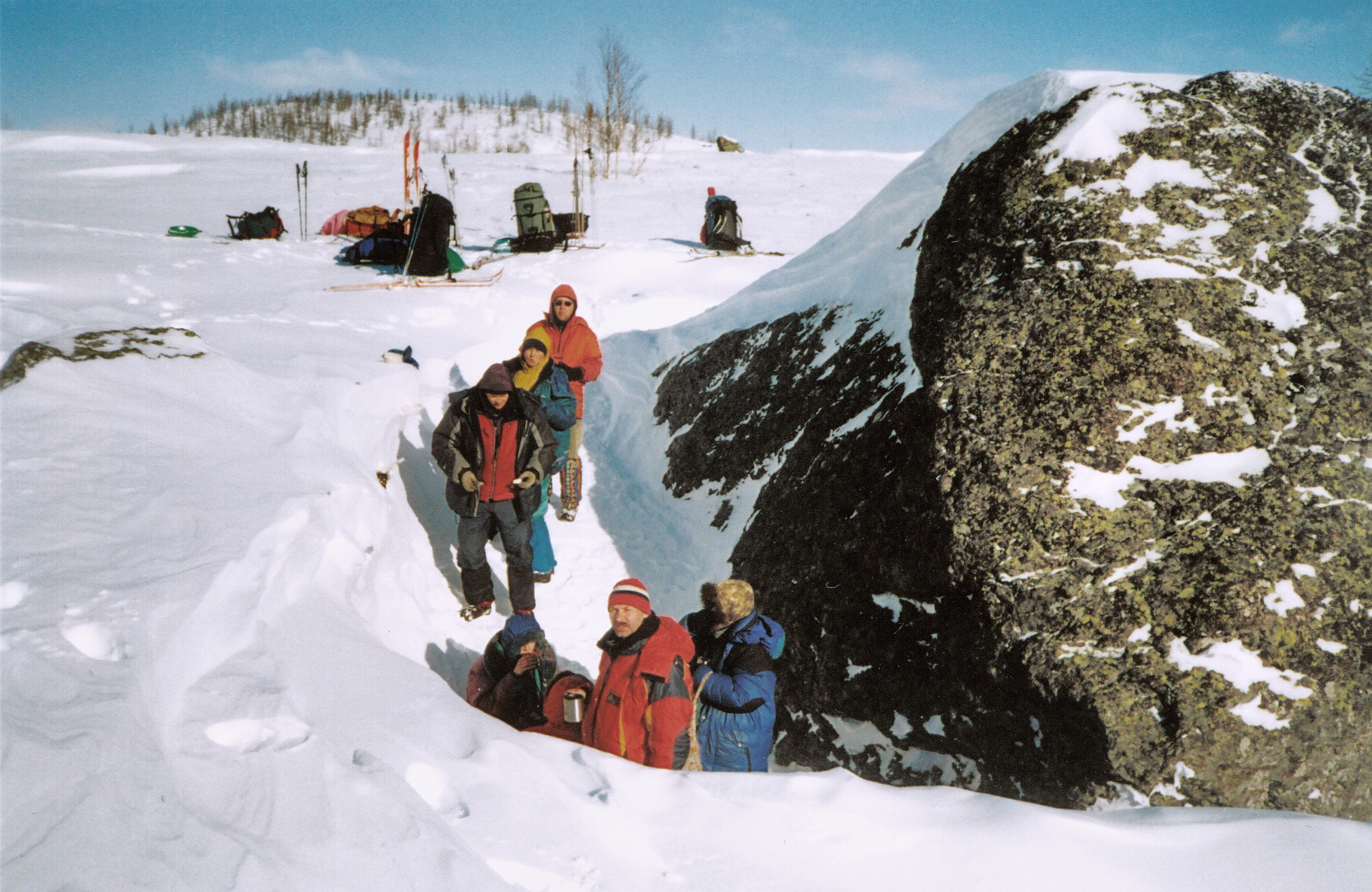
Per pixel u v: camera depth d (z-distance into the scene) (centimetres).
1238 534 352
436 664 400
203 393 428
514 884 196
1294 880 207
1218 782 299
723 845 220
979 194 554
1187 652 321
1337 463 377
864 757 392
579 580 545
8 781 162
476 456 434
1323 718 308
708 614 356
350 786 205
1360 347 416
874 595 419
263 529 307
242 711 222
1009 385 430
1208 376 408
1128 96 534
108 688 199
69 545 262
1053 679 328
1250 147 501
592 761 255
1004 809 238
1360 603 333
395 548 440
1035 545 368
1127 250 464
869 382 532
